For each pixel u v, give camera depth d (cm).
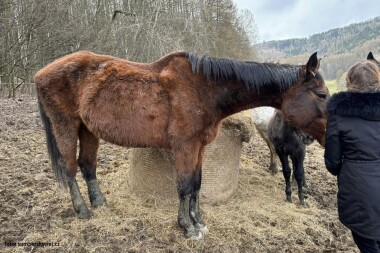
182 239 312
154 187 383
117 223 334
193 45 1502
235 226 335
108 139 327
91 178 372
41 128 715
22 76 1428
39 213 346
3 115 837
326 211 392
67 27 1357
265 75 304
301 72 303
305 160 588
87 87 325
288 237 329
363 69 237
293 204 399
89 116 324
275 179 482
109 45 1438
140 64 332
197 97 307
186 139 306
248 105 324
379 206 224
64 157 348
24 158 501
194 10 1695
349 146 232
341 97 231
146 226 331
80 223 330
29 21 1239
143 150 386
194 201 327
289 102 306
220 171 386
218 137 377
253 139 729
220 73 308
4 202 364
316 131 301
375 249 240
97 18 1538
